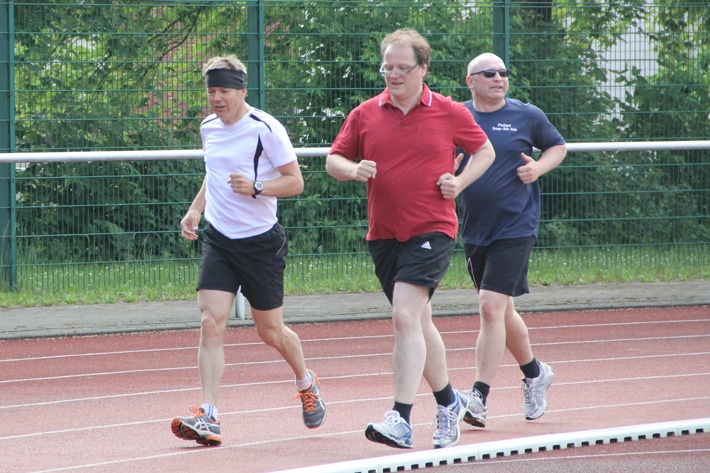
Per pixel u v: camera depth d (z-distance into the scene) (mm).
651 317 27391
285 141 15391
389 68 14219
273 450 14789
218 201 15430
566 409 17406
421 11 31453
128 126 29703
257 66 30297
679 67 33031
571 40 32406
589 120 32562
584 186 31938
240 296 26812
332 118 30828
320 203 30328
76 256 29219
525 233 16359
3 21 29203
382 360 22172
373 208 14602
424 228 14383
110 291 29344
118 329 25656
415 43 14211
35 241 29000
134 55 29688
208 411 14984
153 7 29719
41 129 29453
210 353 15242
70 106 29469
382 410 17500
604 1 32562
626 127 32812
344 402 18141
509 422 16578
